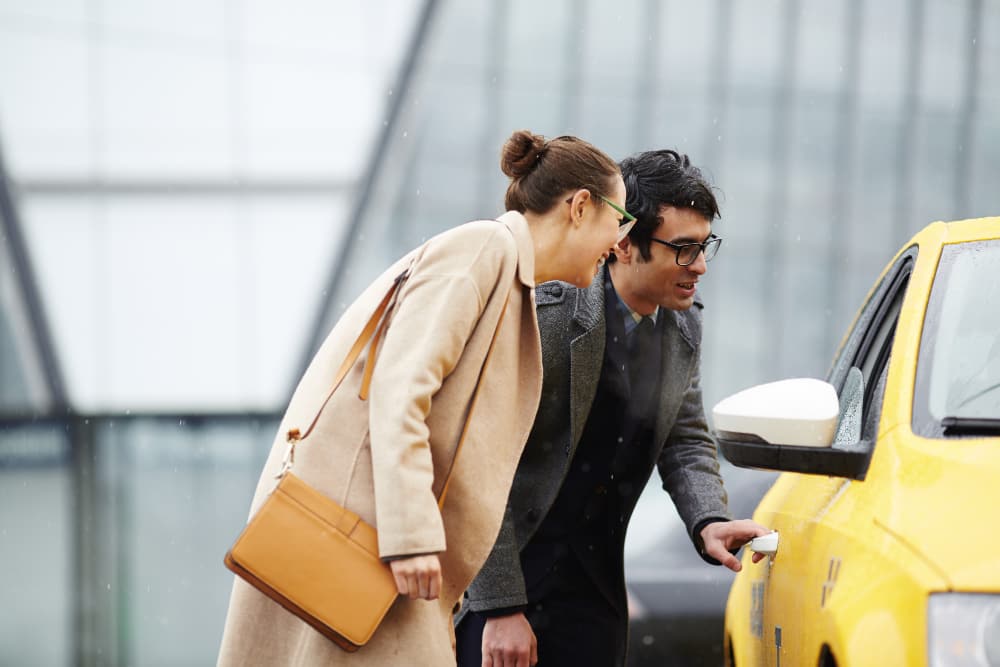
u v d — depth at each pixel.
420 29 28.77
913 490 2.63
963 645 2.24
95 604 20.38
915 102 33.12
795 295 33.22
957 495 2.53
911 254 3.62
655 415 3.92
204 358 27.92
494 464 3.08
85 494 23.56
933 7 32.97
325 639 2.93
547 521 3.93
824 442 2.92
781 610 3.29
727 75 32.59
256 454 25.55
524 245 3.15
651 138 32.31
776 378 33.38
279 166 28.28
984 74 33.22
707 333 33.19
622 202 3.33
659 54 32.22
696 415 4.20
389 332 2.96
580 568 3.96
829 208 33.19
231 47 28.11
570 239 3.28
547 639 3.96
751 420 2.95
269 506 2.85
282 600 2.82
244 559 2.81
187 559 22.00
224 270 28.20
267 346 28.20
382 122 28.72
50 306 27.44
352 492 2.92
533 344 3.15
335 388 2.98
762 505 4.20
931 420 2.84
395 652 2.95
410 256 3.17
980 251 3.31
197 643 19.16
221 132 28.25
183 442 25.17
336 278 28.45
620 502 3.97
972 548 2.37
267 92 28.14
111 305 27.64
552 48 31.91
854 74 32.81
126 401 27.56
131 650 19.09
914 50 33.03
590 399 3.78
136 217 27.89
